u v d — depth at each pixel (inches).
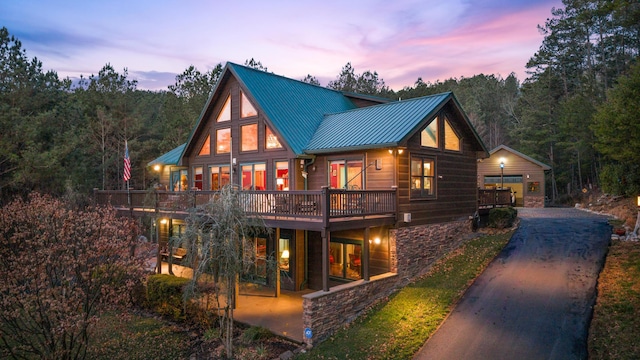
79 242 401.7
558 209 981.2
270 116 634.2
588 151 1142.3
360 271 577.0
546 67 1515.7
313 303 418.0
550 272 472.7
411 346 359.6
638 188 727.1
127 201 745.6
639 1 610.5
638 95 471.8
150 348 440.8
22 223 409.7
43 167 858.1
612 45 1253.1
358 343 387.5
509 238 629.6
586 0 1194.0
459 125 681.0
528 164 1119.0
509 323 374.6
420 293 476.1
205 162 786.8
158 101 1937.7
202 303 494.0
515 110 1927.9
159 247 669.3
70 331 376.2
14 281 365.7
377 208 514.6
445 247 631.8
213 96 748.6
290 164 627.8
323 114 732.0
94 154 1247.5
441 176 631.2
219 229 388.5
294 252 624.7
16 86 987.9
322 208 450.0
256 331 434.9
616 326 336.2
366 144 544.7
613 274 433.7
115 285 442.3
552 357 316.8
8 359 412.8
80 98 1311.5
